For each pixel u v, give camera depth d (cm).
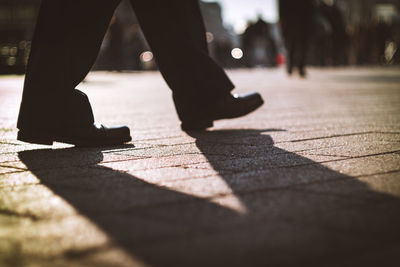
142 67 2731
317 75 1480
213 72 307
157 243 110
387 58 3847
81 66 249
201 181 170
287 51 1427
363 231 116
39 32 243
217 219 126
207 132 312
